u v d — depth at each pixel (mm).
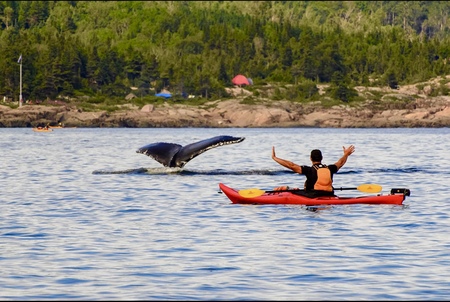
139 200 71375
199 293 37219
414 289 37812
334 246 48219
